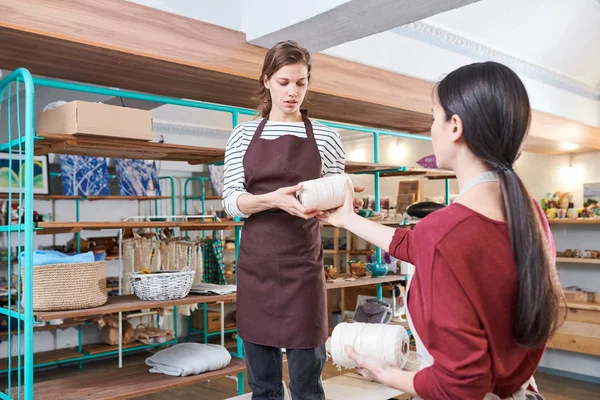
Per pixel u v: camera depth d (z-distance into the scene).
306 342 1.93
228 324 7.02
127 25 2.59
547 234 1.09
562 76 5.21
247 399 2.91
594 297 5.52
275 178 1.91
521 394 1.11
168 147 2.80
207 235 7.45
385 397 3.35
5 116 5.36
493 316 0.98
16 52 2.55
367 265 4.34
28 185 2.27
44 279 2.40
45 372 5.69
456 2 2.50
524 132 1.01
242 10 3.08
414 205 4.55
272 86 1.92
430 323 0.96
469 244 0.97
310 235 1.98
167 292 2.83
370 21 2.74
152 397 4.73
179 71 2.91
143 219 7.06
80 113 2.44
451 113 1.04
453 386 0.94
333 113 4.13
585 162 6.02
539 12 4.12
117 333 6.07
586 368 5.59
